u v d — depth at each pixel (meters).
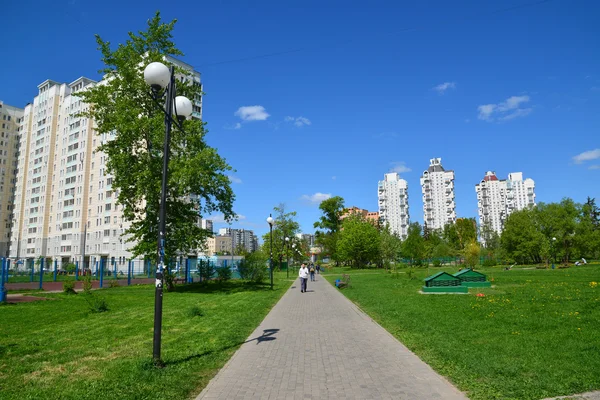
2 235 110.56
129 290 25.47
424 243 69.88
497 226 149.62
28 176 104.38
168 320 12.13
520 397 5.06
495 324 9.97
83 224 86.31
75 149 90.69
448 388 5.56
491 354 7.06
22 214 105.44
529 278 28.08
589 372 5.85
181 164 22.58
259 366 6.96
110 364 6.95
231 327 10.84
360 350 8.02
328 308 15.45
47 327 10.85
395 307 14.15
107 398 5.30
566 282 23.03
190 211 25.50
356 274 49.19
